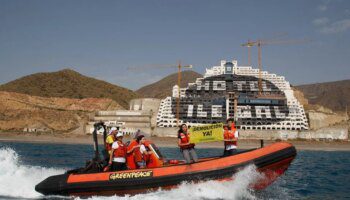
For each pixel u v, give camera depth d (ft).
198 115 505.66
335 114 516.73
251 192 44.16
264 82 600.39
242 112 508.12
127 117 487.61
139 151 46.11
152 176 42.93
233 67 624.59
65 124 498.69
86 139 382.01
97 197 44.04
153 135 441.27
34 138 376.48
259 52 645.51
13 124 481.87
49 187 45.68
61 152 157.38
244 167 41.91
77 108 581.53
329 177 73.20
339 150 323.16
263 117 499.51
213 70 629.51
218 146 297.33
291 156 44.37
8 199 44.27
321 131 438.81
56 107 572.92
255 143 373.61
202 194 42.01
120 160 44.93
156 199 40.93
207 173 42.06
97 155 47.91
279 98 537.65
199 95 583.17
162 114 512.63
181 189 42.14
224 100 521.65
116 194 43.78
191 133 45.19
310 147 347.36
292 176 74.84
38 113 512.63
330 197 49.75
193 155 45.24
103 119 487.20
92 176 44.93
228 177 41.86
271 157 43.24
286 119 496.23
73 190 44.88
